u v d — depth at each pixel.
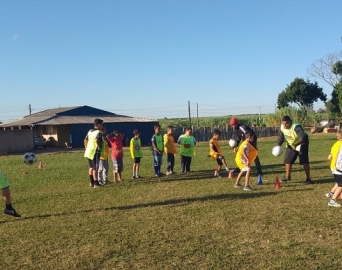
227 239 6.32
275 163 16.83
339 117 59.75
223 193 10.04
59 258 5.74
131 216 7.95
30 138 36.75
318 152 21.77
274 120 54.91
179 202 9.13
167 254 5.74
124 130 43.69
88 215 8.17
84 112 46.62
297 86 78.44
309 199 8.95
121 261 5.53
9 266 5.51
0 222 7.92
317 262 5.25
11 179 14.48
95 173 11.68
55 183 13.16
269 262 5.31
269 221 7.26
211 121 69.44
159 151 13.87
